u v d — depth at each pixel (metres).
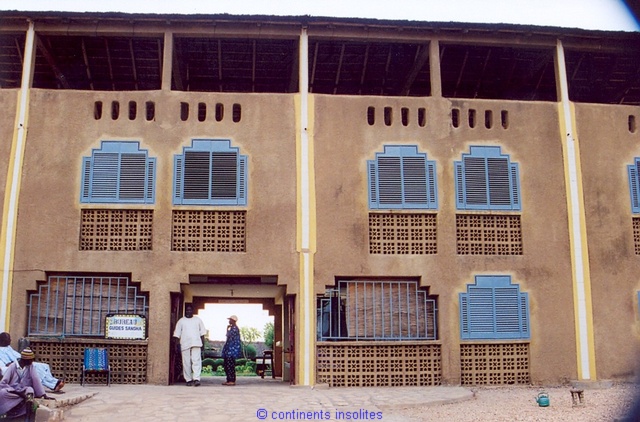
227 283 14.41
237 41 16.38
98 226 13.91
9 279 13.41
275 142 14.45
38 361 13.32
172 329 13.84
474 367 14.04
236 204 14.10
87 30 14.57
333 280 13.93
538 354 14.16
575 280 14.51
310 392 12.22
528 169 14.92
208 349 24.36
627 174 15.19
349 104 14.77
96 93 14.43
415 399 11.32
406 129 14.77
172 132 14.33
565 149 15.09
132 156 14.17
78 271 13.61
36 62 17.09
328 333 13.88
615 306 14.52
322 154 14.47
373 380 13.70
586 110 15.36
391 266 14.13
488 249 14.56
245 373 24.20
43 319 13.52
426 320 14.17
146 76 17.62
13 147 13.98
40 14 14.29
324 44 16.73
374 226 14.38
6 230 13.61
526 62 17.47
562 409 10.66
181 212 14.09
